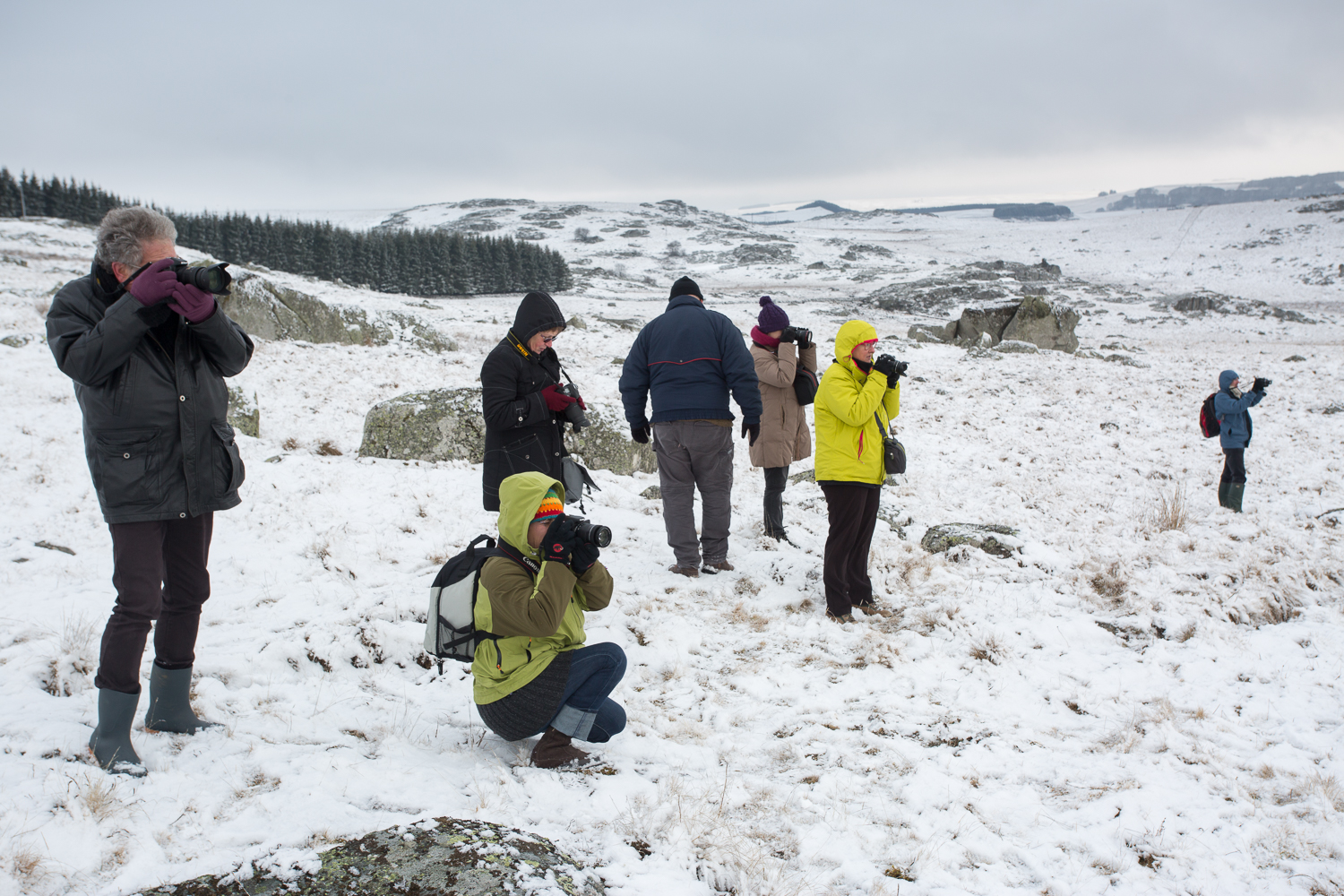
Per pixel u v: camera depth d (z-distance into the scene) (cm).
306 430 1144
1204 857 322
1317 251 10631
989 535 725
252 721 386
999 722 440
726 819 334
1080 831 338
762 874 295
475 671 366
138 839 273
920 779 374
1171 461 1235
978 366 2264
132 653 317
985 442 1340
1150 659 525
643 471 1045
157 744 343
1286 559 722
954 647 538
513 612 339
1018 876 309
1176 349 3725
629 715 430
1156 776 383
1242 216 15775
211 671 438
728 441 650
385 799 317
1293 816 352
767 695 469
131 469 308
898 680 491
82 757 321
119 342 286
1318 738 417
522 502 346
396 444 1002
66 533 645
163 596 349
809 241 18838
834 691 475
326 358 1789
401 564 627
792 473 1062
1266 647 534
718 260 15550
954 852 320
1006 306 3195
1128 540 798
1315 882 308
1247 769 391
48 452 845
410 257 9138
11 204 8512
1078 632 563
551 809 327
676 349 627
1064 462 1213
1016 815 349
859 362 571
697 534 736
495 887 250
